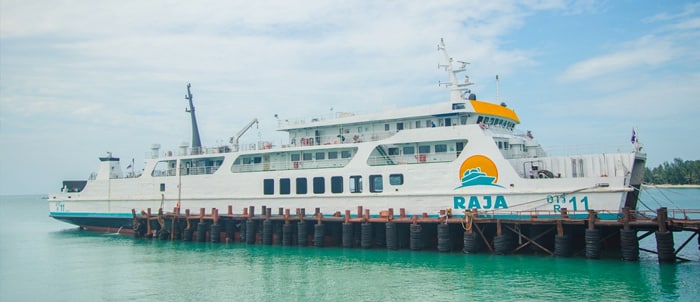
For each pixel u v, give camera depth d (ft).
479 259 105.81
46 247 149.69
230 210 143.02
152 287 98.37
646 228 98.84
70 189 186.80
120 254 133.80
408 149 125.90
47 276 110.11
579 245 106.73
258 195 141.59
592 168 107.24
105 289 98.17
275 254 123.44
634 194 111.86
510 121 136.05
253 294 90.79
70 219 180.86
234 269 110.11
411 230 115.44
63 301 91.35
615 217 100.94
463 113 123.13
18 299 93.25
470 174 114.11
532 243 108.17
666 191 460.14
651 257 106.01
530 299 80.28
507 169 110.32
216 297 89.92
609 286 84.48
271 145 148.87
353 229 124.77
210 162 159.33
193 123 176.14
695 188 501.15
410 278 95.20
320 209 131.64
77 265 121.08
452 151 120.88
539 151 127.65
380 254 116.37
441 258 108.37
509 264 100.63
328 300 84.94
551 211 106.01
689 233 154.51
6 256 135.23
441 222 112.16
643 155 108.37
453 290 86.74
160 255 130.11
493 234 112.47
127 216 167.22
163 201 159.63
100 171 175.73
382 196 123.44
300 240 129.18
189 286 97.96
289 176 137.08
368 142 127.34
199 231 145.28
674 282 85.46
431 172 118.32
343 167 129.70
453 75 129.90
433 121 126.72
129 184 167.53
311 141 142.51
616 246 103.09
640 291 81.56
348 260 112.37
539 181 107.24
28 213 393.50
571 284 86.48
